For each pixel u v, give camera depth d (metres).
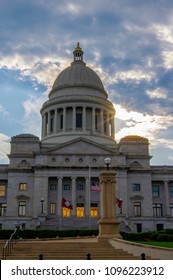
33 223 81.00
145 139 99.38
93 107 113.00
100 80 126.25
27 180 92.00
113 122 117.94
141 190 93.44
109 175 34.78
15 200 90.38
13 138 97.25
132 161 95.94
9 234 50.44
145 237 39.56
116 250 27.22
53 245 29.17
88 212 87.12
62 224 79.88
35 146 96.62
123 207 88.62
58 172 89.81
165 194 96.06
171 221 91.56
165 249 22.48
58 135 109.25
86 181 89.12
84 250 27.16
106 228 32.91
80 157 91.38
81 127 111.56
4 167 95.12
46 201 87.56
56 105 113.56
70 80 120.62
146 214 91.56
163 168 97.94
